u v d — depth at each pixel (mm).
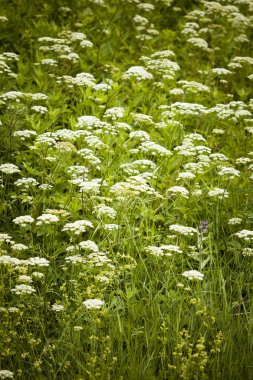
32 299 4938
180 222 6020
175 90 7688
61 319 4773
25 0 9586
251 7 10656
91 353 4379
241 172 6836
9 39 8859
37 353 4578
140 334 4797
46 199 5895
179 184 6512
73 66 8406
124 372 4395
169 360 4527
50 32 8969
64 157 6340
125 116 7234
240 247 5723
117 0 10258
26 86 7789
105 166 6484
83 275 5000
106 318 4727
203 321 4664
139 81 8328
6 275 4734
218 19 10625
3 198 6020
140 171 6645
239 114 7141
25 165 6207
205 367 4527
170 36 9688
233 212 6207
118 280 5207
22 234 5609
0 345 4383
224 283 5090
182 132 7273
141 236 5699
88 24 9602
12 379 4273
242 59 8297
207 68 9055
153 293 5180
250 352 4605
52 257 5266
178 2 11172
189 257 5668
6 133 6562
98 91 7668
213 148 7410
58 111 7000
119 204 5719
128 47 9109
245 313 4926
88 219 5766
